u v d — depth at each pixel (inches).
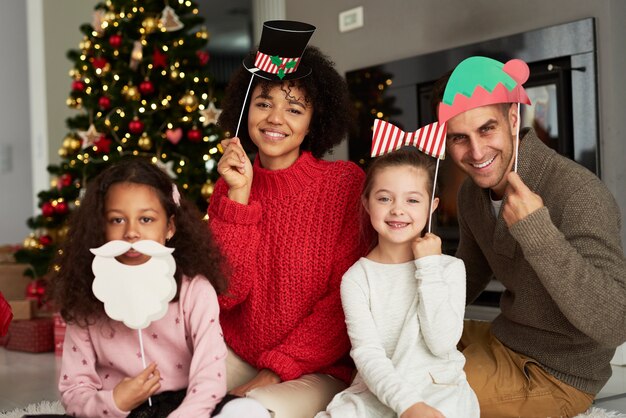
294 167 72.1
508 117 66.7
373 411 59.9
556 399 68.2
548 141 117.6
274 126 70.7
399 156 64.4
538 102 118.9
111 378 61.9
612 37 109.7
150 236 59.9
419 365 61.2
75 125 156.4
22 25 229.1
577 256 61.1
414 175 63.7
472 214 74.7
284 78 70.1
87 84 153.9
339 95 76.2
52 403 91.8
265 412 57.9
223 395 58.6
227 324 73.7
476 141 65.6
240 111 77.6
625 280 62.7
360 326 62.7
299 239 70.3
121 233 59.7
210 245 64.1
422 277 61.4
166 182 62.3
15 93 228.4
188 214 63.6
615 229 64.9
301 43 69.1
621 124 110.8
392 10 144.7
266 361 67.6
